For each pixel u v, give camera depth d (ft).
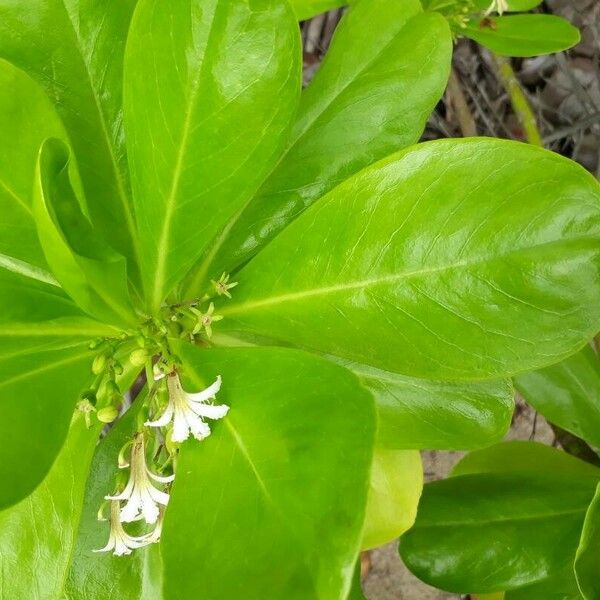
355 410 0.65
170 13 0.74
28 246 0.82
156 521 0.85
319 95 0.97
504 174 0.72
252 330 0.84
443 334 0.75
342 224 0.78
